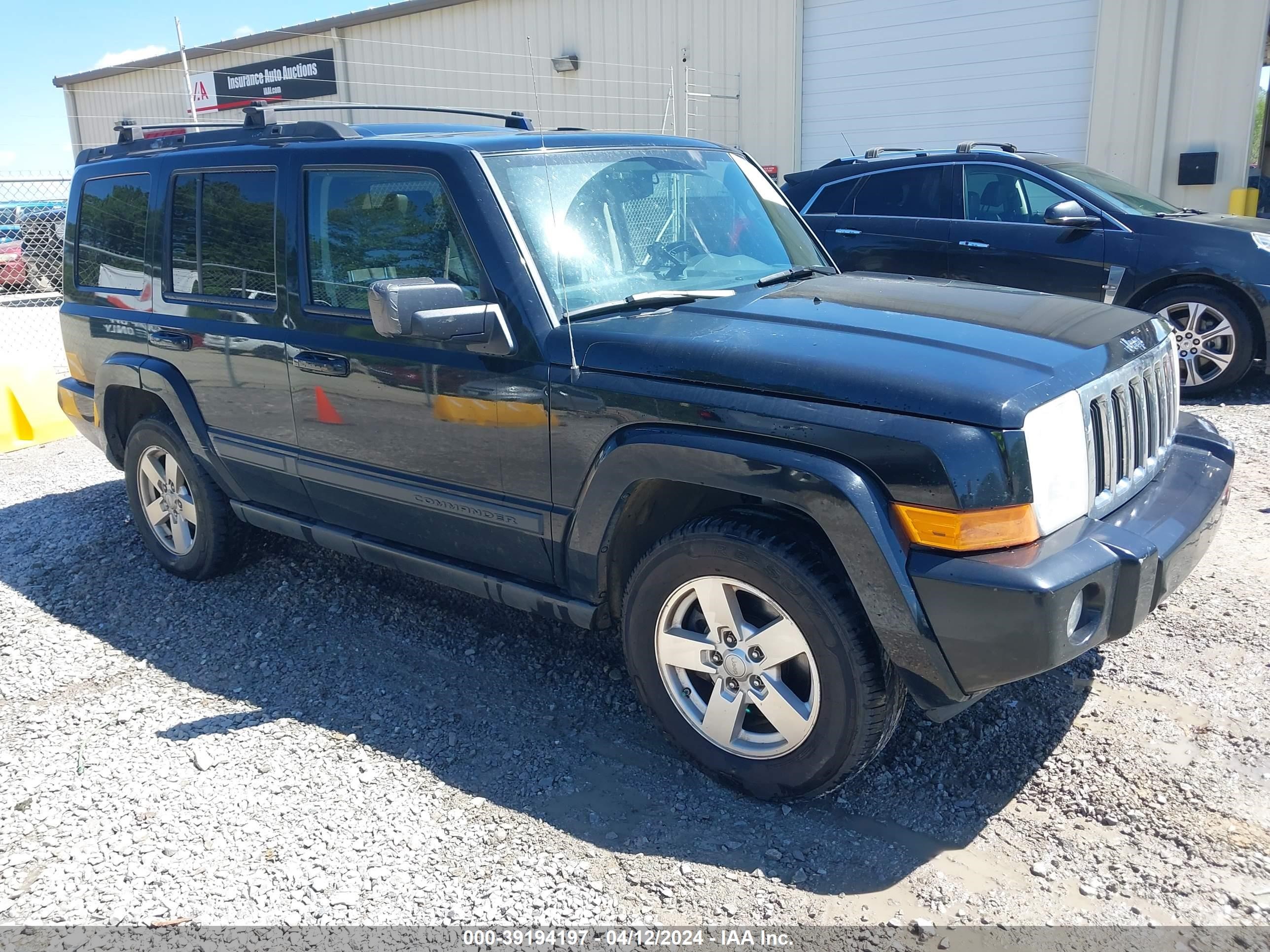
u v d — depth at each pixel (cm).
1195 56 1056
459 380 330
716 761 302
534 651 400
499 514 333
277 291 390
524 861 275
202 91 2162
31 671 398
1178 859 263
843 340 283
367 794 308
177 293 441
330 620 434
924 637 253
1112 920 244
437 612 438
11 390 763
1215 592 411
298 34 1906
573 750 329
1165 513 287
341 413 372
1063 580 241
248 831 292
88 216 504
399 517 372
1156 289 744
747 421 270
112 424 498
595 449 301
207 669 396
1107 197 757
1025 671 247
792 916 250
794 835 282
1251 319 711
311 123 389
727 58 1393
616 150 373
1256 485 536
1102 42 1095
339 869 274
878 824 285
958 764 310
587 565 315
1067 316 312
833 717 272
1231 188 1066
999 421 246
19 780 322
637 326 308
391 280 309
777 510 288
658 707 315
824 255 430
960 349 274
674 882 264
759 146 1390
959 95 1216
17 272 1655
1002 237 783
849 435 256
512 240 322
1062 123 1154
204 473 452
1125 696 338
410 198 346
